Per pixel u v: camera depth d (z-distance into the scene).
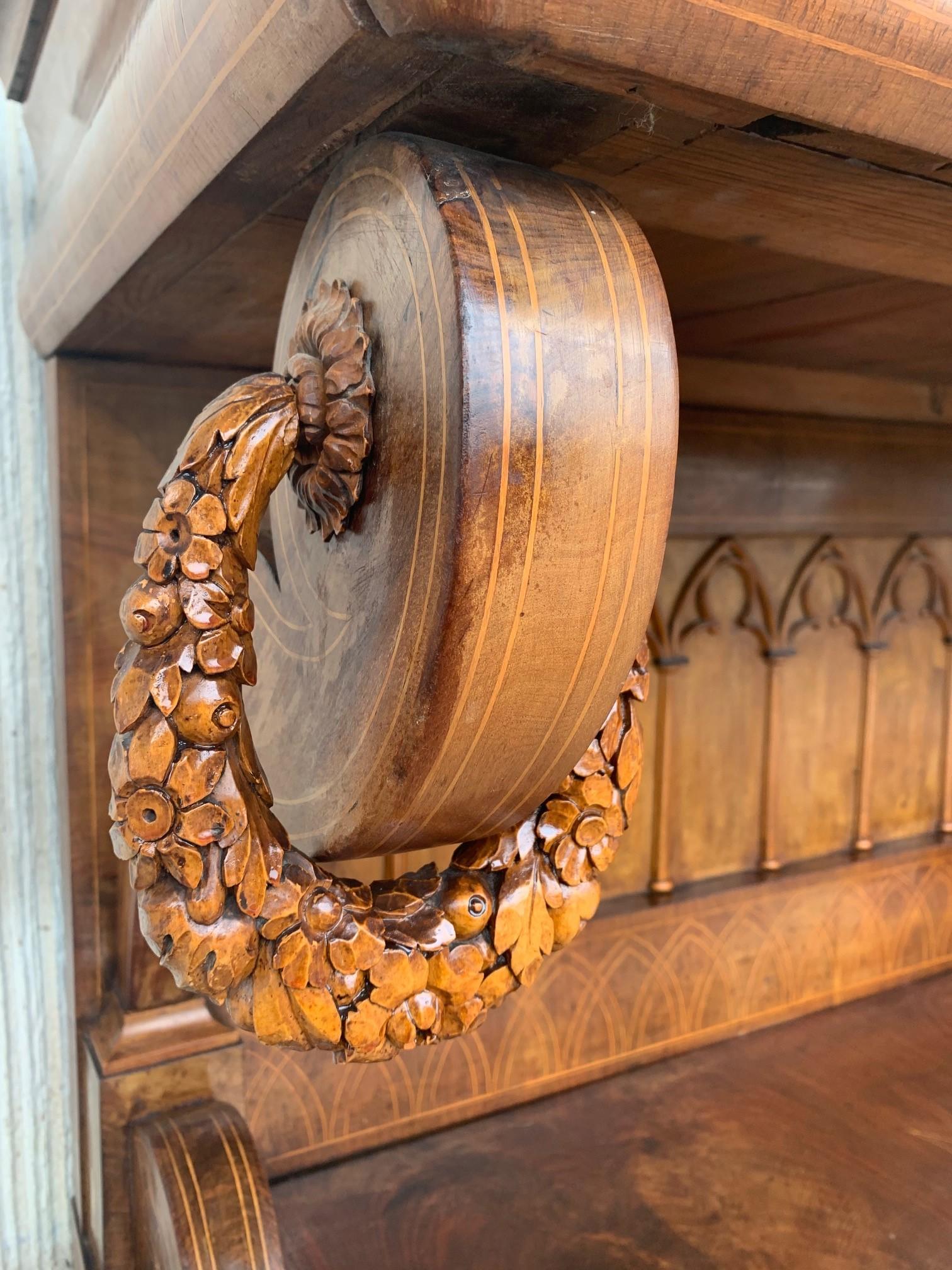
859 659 1.04
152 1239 0.63
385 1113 0.79
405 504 0.29
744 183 0.32
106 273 0.46
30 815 0.81
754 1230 0.69
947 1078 0.90
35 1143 0.84
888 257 0.41
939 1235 0.69
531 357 0.27
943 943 1.11
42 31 0.50
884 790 1.08
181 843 0.30
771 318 0.57
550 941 0.37
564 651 0.30
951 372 0.83
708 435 0.88
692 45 0.22
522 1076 0.85
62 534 0.69
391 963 0.33
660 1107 0.85
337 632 0.34
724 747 0.96
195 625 0.30
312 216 0.34
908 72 0.25
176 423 0.72
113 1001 0.73
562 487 0.28
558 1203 0.72
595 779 0.38
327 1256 0.67
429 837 0.35
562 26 0.21
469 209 0.27
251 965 0.32
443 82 0.24
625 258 0.30
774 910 0.98
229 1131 0.65
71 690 0.71
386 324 0.30
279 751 0.40
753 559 0.94
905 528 1.02
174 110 0.31
